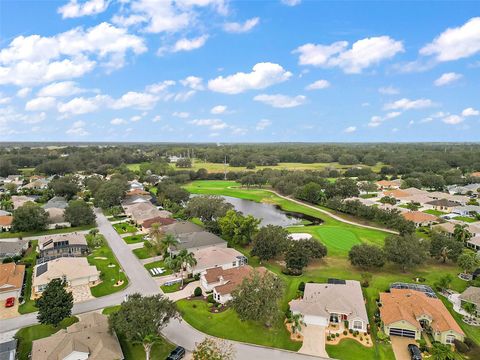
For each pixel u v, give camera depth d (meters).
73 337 49.88
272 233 88.88
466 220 135.25
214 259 83.81
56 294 57.22
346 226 131.12
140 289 73.38
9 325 59.28
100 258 91.19
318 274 82.25
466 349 53.19
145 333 48.34
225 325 59.78
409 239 87.25
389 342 55.50
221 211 123.75
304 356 51.75
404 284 73.75
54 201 151.12
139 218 127.81
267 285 60.16
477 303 64.25
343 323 60.25
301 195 181.00
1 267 76.69
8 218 121.19
